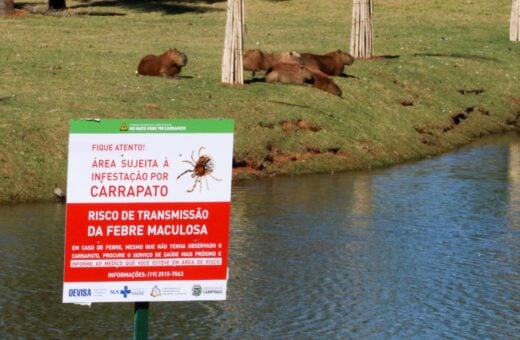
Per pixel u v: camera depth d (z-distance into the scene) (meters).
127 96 23.05
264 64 26.61
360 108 25.36
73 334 11.47
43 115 20.77
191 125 5.82
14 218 16.81
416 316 12.38
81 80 24.75
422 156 24.19
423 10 46.31
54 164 19.06
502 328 11.96
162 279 5.87
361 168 22.39
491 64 33.16
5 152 18.89
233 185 20.16
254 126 22.36
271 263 14.70
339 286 13.62
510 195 19.83
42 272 13.82
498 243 16.20
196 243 5.89
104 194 5.78
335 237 16.31
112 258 5.84
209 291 5.92
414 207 18.64
